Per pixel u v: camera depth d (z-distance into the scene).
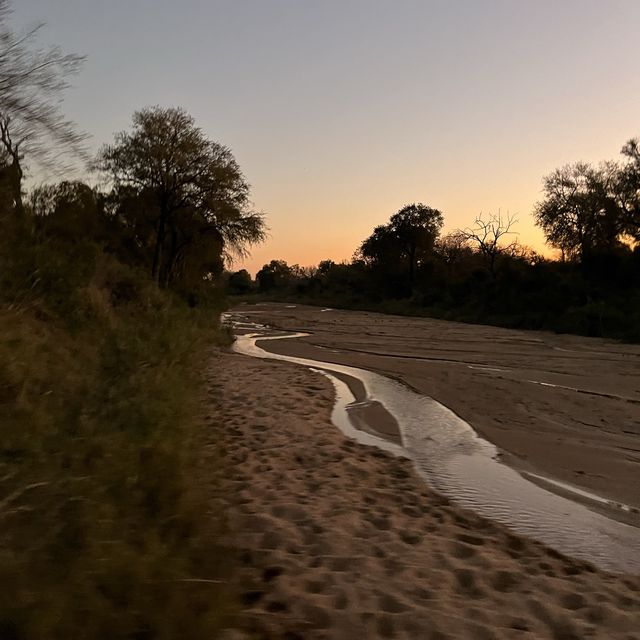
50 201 20.16
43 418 6.75
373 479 8.46
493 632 4.42
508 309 50.28
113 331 13.36
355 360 23.02
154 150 31.92
